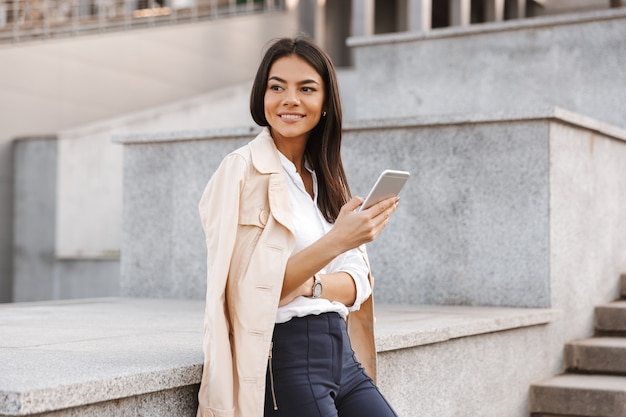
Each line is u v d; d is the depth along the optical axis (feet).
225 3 68.64
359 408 10.97
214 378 10.68
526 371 22.72
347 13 82.84
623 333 26.61
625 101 33.78
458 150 25.72
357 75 38.68
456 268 25.64
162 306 25.26
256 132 27.86
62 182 49.08
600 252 27.81
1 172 50.01
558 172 25.03
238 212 10.77
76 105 54.39
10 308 24.26
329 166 11.57
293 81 11.18
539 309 24.04
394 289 26.37
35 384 10.00
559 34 34.99
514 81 35.76
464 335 19.34
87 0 59.16
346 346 11.16
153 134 29.43
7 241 49.88
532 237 24.67
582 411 22.13
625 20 33.86
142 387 11.14
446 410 19.03
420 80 37.47
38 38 55.67
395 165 26.50
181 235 29.14
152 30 59.72
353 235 10.46
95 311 23.17
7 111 50.44
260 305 10.52
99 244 50.75
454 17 73.87
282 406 10.66
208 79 63.98
